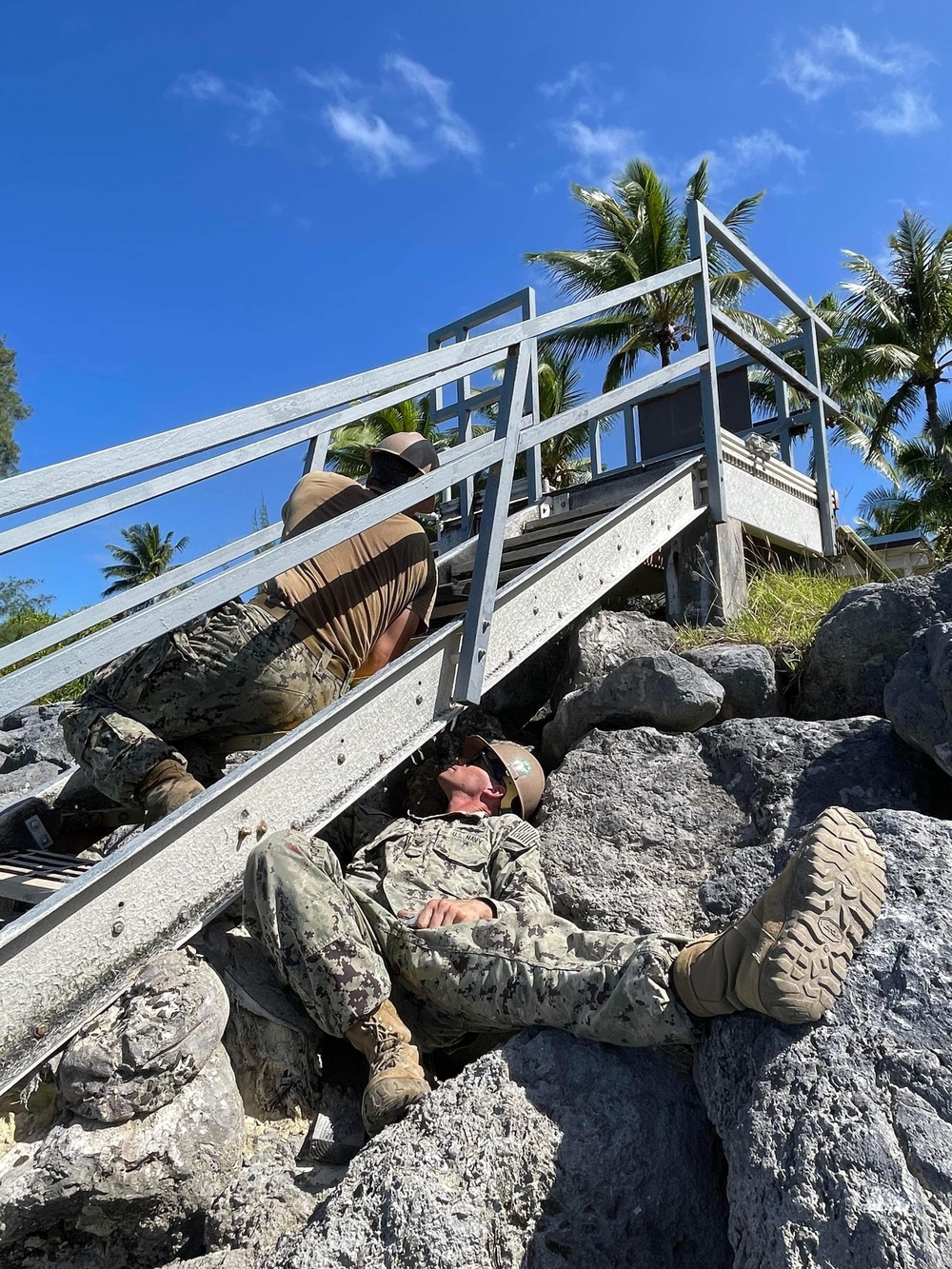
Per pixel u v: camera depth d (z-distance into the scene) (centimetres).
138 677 304
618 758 357
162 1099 242
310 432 316
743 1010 225
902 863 239
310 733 296
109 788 298
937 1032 200
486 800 354
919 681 307
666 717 371
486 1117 227
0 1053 228
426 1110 232
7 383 3816
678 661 376
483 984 262
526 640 377
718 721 388
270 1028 274
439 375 376
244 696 305
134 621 247
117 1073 238
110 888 251
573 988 245
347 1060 289
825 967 212
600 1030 240
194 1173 239
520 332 363
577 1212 217
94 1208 234
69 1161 229
